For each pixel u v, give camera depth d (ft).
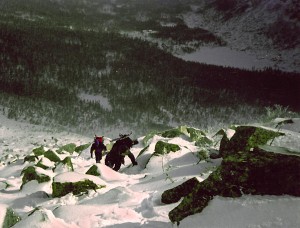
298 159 8.21
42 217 9.91
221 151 19.58
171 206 11.68
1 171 31.68
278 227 7.33
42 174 20.11
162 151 23.31
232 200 8.53
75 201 15.64
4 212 10.90
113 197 14.02
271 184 8.23
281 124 19.19
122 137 26.73
